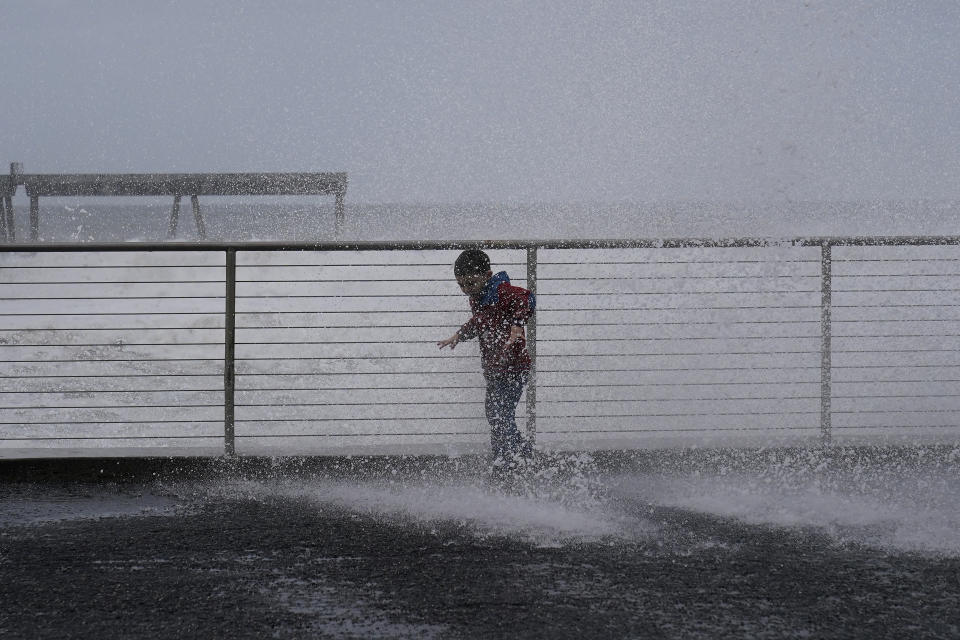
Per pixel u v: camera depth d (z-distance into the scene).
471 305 12.05
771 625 6.86
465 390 18.59
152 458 12.06
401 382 19.30
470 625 6.86
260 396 18.03
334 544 9.02
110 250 12.43
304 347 21.42
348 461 12.19
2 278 29.56
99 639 6.62
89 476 12.02
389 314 24.03
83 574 8.11
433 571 8.16
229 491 11.36
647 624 6.88
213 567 8.30
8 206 38.88
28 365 20.55
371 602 7.37
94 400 17.56
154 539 9.21
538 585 7.77
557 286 24.28
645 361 18.36
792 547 8.84
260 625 6.88
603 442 12.75
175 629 6.80
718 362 17.34
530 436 12.77
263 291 27.50
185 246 12.40
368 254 29.64
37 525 9.78
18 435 15.30
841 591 7.61
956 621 6.94
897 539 9.12
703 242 12.77
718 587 7.71
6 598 7.49
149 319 25.45
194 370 20.42
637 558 8.52
